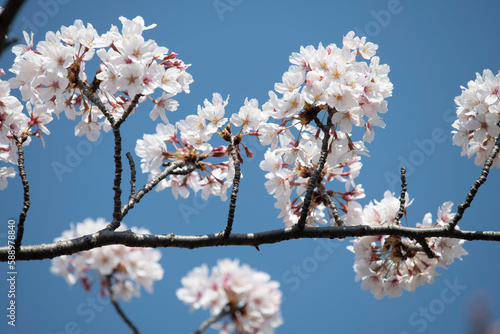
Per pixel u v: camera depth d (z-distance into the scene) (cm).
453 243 513
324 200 557
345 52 474
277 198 562
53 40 441
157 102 512
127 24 443
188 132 518
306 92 453
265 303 514
